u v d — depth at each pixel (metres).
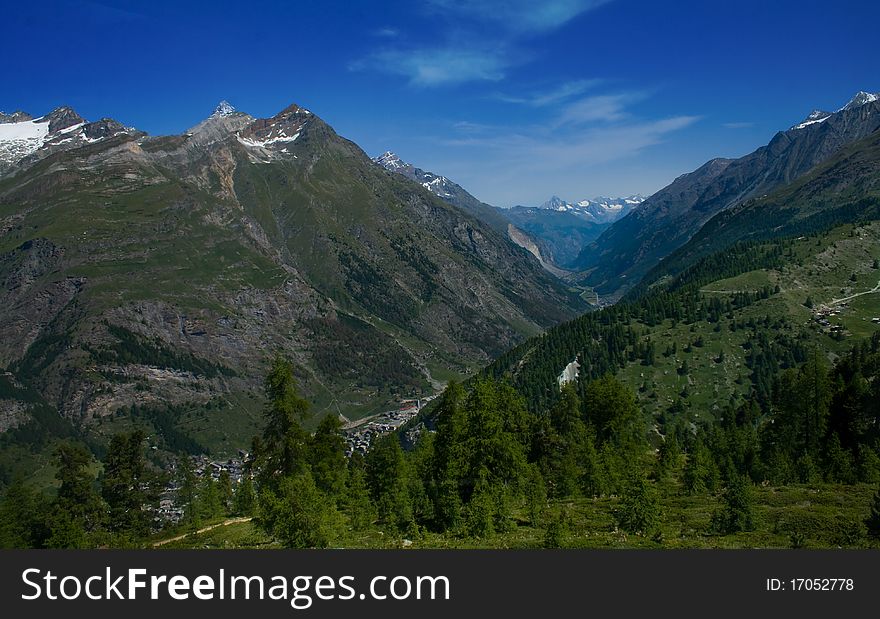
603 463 81.75
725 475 80.00
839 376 100.31
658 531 51.69
